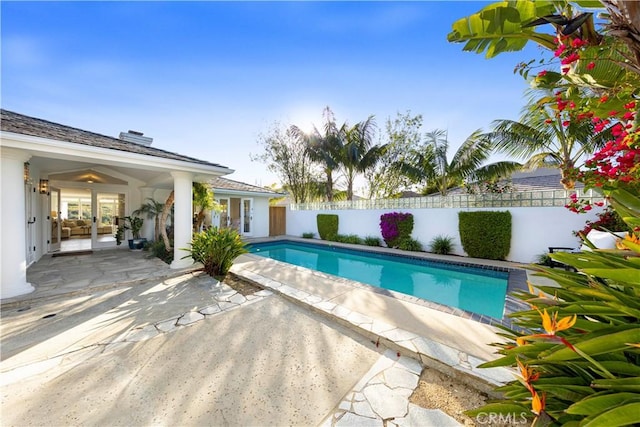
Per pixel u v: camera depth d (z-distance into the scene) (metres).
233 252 6.89
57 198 9.54
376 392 2.55
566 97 2.18
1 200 4.67
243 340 3.51
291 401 2.43
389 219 11.89
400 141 16.17
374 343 3.47
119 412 2.29
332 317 4.17
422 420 2.21
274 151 17.89
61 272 6.68
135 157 6.04
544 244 8.21
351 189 16.45
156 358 3.07
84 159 5.60
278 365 2.97
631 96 1.81
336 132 16.30
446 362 2.83
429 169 12.18
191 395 2.49
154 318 4.15
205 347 3.32
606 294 1.34
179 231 7.18
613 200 1.76
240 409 2.33
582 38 1.82
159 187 11.32
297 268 7.32
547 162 8.59
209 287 5.79
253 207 16.00
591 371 1.37
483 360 2.88
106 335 3.59
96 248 10.24
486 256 9.10
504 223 8.74
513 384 1.68
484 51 2.50
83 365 2.93
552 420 1.26
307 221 16.42
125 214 10.77
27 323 3.94
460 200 10.30
